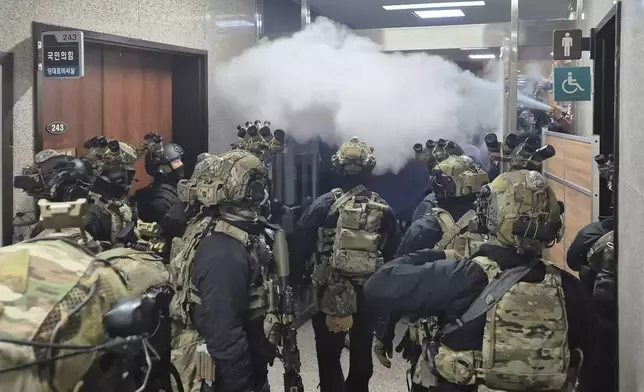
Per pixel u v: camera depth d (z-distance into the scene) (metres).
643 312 2.30
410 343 3.21
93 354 1.31
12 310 1.24
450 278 2.12
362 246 3.47
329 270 3.59
